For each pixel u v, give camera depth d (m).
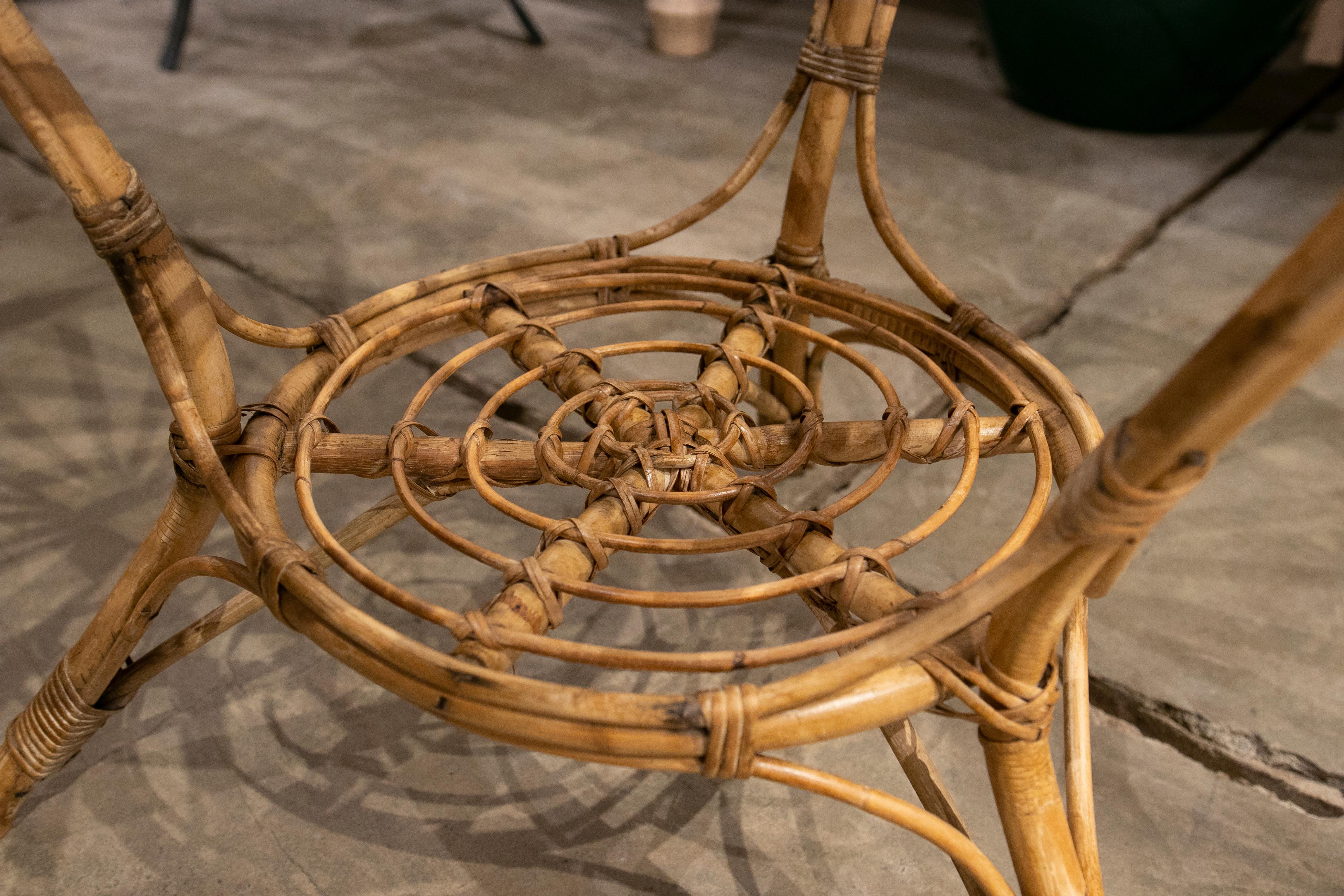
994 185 1.91
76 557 1.03
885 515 1.14
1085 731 0.60
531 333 0.73
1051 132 2.17
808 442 0.65
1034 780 0.49
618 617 0.99
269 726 0.87
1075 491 0.37
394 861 0.77
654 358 1.40
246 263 1.59
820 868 0.77
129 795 0.81
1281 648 0.95
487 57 2.53
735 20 2.87
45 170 1.88
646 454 0.59
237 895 0.74
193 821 0.79
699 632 0.97
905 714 0.46
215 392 0.59
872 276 1.58
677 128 2.14
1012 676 0.47
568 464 0.63
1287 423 1.28
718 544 0.54
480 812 0.81
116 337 1.41
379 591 0.49
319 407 0.64
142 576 0.63
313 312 1.48
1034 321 1.48
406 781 0.83
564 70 2.46
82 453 1.19
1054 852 0.49
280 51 2.53
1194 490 1.17
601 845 0.79
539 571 0.50
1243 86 2.15
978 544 1.09
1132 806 0.82
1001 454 0.69
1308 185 1.94
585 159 1.98
